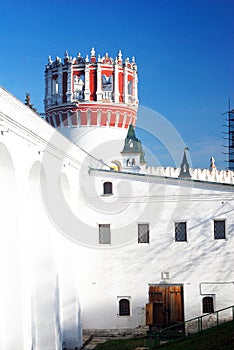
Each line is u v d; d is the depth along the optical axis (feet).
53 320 81.10
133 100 154.92
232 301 100.99
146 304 102.27
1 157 64.49
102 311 103.14
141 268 103.30
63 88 152.56
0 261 63.57
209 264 102.12
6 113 61.16
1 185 65.98
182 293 102.17
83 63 151.02
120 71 152.66
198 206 103.24
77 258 98.22
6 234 66.03
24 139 69.00
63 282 93.35
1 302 62.49
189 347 74.79
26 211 69.62
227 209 102.47
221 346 68.95
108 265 103.81
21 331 65.67
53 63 155.63
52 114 154.30
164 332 100.01
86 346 94.53
